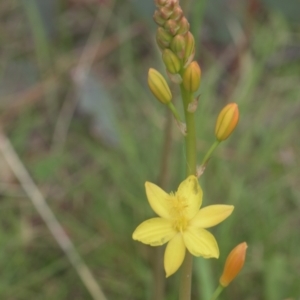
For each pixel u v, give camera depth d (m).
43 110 0.49
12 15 0.55
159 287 0.36
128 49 0.51
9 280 0.39
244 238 0.40
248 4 0.50
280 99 0.48
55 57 0.52
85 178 0.44
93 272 0.40
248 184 0.44
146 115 0.47
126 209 0.43
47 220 0.39
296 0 0.43
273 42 0.49
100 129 0.46
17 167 0.41
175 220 0.25
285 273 0.37
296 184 0.43
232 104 0.25
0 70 0.51
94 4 0.55
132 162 0.43
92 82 0.48
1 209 0.43
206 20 0.51
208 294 0.34
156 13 0.25
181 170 0.38
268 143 0.44
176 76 0.25
